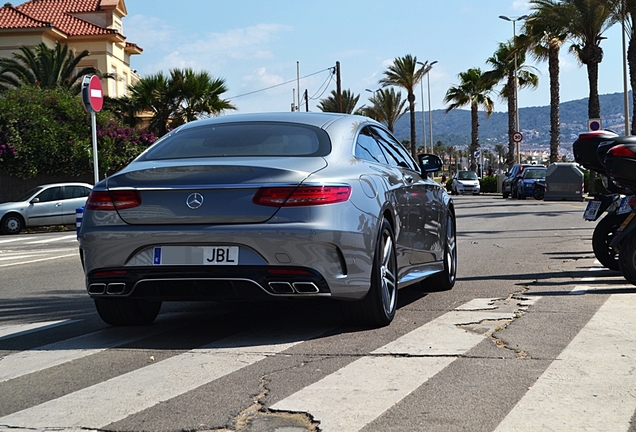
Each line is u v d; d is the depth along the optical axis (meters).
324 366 4.50
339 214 5.13
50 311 7.11
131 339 5.51
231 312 6.59
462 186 51.09
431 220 7.09
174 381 4.27
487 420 3.47
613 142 7.77
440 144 164.88
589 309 6.23
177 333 5.68
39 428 3.51
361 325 5.68
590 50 35.69
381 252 5.57
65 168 30.72
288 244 4.98
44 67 36.69
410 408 3.66
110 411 3.74
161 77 38.72
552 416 3.51
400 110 70.94
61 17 45.00
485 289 7.60
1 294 8.61
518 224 17.80
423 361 4.55
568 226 16.78
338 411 3.63
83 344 5.39
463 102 70.44
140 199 5.23
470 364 4.46
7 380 4.44
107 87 43.91
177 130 6.16
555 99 44.22
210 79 39.59
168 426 3.49
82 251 5.44
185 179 5.16
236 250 5.04
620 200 8.25
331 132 5.81
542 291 7.33
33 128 29.88
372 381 4.14
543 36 44.25
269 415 3.61
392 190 5.96
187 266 5.08
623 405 3.66
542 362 4.48
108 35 43.53
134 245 5.17
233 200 5.07
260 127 5.90
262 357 4.78
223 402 3.83
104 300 5.81
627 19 32.81
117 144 32.06
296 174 5.10
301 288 5.04
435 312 6.27
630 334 5.23
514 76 53.19
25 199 23.92
